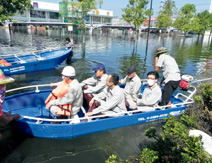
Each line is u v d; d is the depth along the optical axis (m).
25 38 21.92
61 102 3.24
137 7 18.84
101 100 3.87
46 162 2.72
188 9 40.62
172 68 4.22
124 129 3.66
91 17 57.06
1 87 2.63
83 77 7.12
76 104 3.45
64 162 2.73
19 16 44.34
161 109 4.05
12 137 3.21
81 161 2.76
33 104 4.42
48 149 3.00
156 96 3.88
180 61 11.41
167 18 45.44
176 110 4.19
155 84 3.88
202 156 1.92
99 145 3.15
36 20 47.66
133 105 3.97
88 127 3.35
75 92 3.24
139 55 12.80
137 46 18.41
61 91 3.49
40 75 7.23
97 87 4.15
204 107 3.49
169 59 4.28
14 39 20.23
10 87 5.77
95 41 22.03
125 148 3.08
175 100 4.95
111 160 2.50
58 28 48.69
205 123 3.21
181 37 38.84
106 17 62.12
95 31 48.28
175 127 2.40
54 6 49.12
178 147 2.21
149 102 3.92
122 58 11.43
